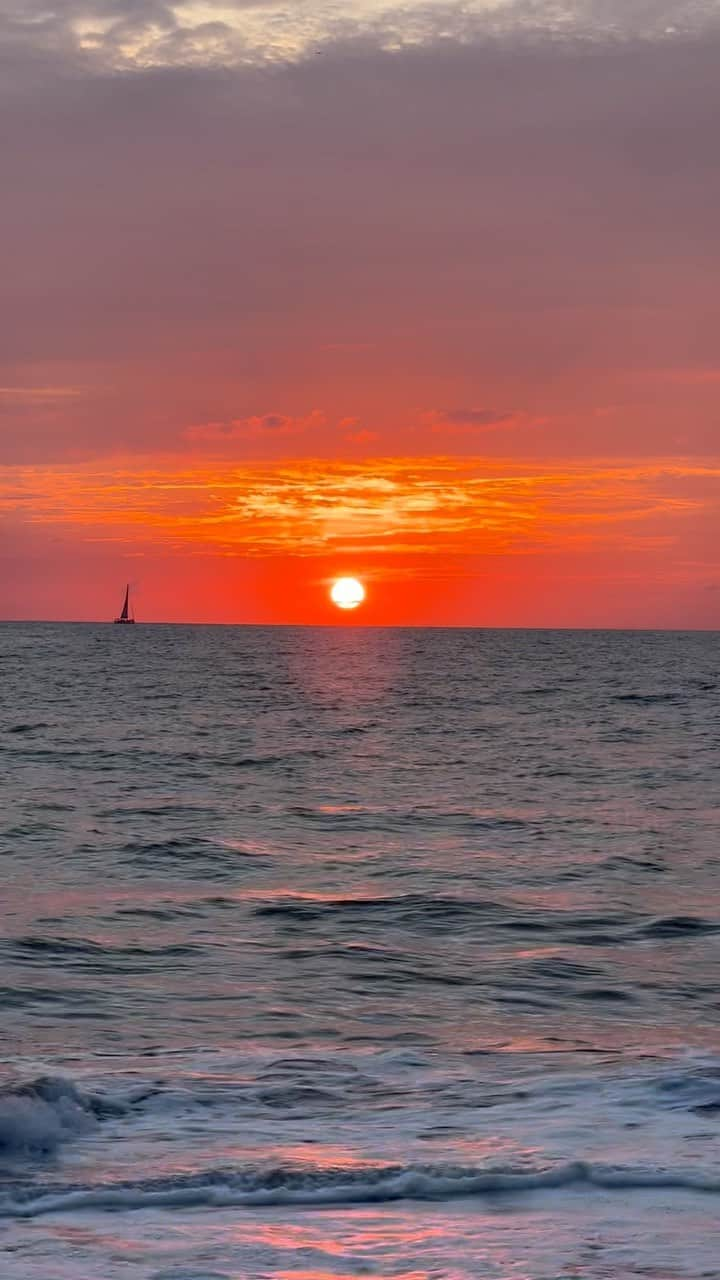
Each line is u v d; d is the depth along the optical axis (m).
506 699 70.50
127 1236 5.98
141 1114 8.19
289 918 16.53
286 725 51.78
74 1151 7.33
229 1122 8.03
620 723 54.59
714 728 52.38
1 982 12.90
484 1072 9.52
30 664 112.12
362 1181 6.79
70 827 24.48
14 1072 9.31
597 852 22.20
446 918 16.61
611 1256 5.71
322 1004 12.23
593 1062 9.91
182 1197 6.54
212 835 23.72
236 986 12.94
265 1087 8.95
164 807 27.69
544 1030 11.32
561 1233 6.03
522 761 38.81
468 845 22.97
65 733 46.88
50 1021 11.42
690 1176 6.86
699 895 18.34
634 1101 8.52
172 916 16.53
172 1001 12.30
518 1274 5.48
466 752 41.59
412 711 60.69
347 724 52.62
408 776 34.59
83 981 13.04
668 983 13.25
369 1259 5.67
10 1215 6.28
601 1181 6.82
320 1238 5.96
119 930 15.60
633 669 112.56
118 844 22.44
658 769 36.78
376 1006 12.20
